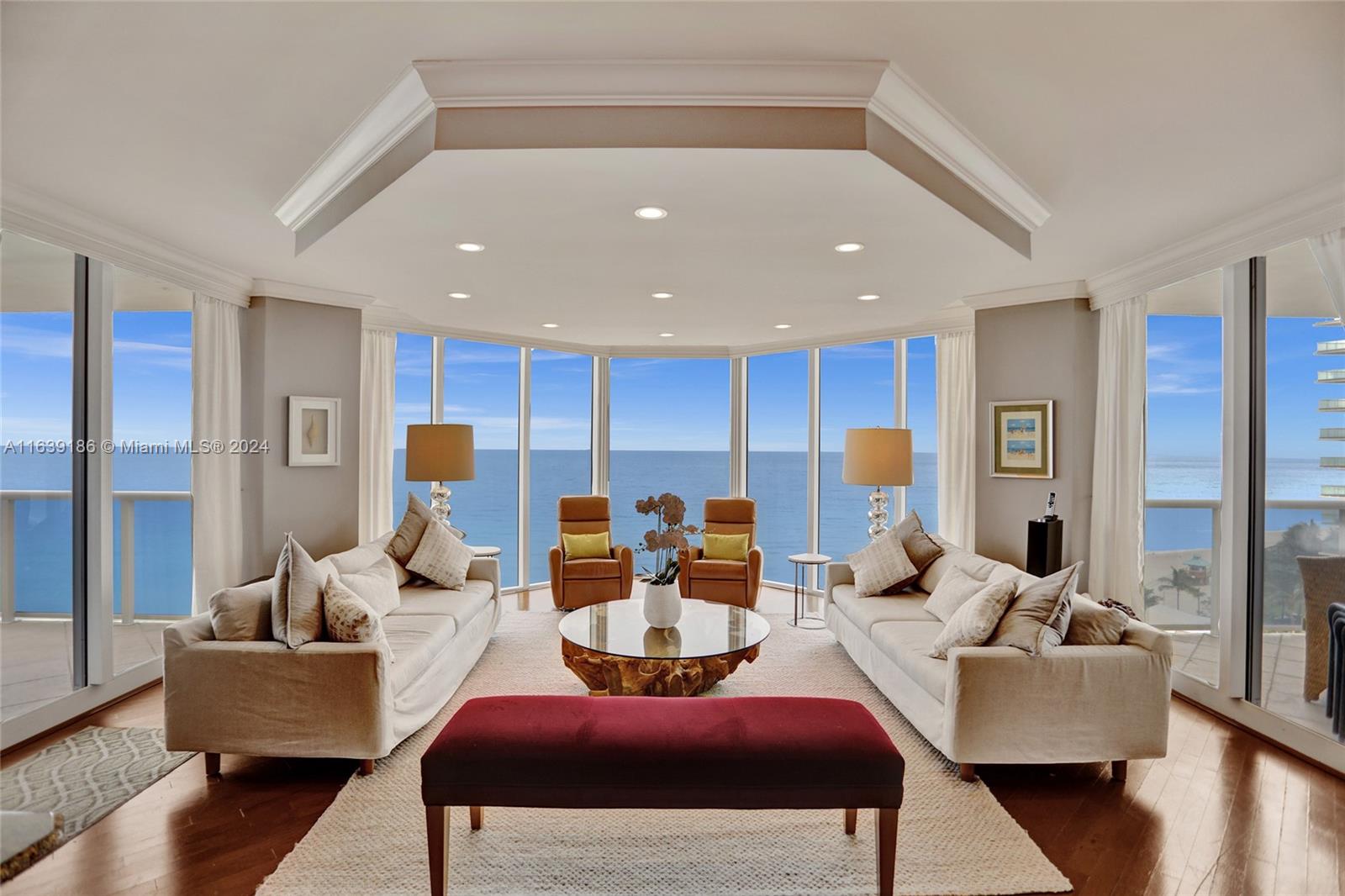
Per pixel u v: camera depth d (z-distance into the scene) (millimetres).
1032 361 5113
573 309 5387
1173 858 2441
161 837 2520
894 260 3795
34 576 3486
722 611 4418
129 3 1821
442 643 3783
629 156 2406
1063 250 4117
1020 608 3094
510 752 2203
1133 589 4480
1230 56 2076
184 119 2496
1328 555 3215
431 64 2199
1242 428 3674
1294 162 2852
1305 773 3100
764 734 2301
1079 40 2018
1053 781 3025
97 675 3748
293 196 3258
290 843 2494
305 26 1961
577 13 1936
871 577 4754
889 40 2059
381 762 3137
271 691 2871
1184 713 3855
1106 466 4680
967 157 2838
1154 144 2693
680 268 4043
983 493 5430
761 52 2158
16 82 2227
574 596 6047
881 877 2211
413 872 2328
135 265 3875
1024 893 2252
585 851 2467
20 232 3211
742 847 2506
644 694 3660
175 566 4492
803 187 2701
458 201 2871
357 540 5410
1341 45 2002
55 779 2959
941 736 3078
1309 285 3389
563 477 11641
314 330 5137
